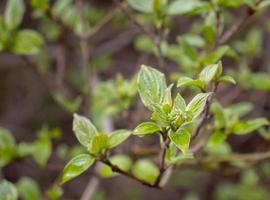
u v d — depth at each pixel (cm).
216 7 56
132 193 120
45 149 63
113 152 73
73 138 126
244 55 76
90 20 91
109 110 67
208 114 48
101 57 96
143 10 58
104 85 65
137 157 69
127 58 119
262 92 89
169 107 43
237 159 61
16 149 63
